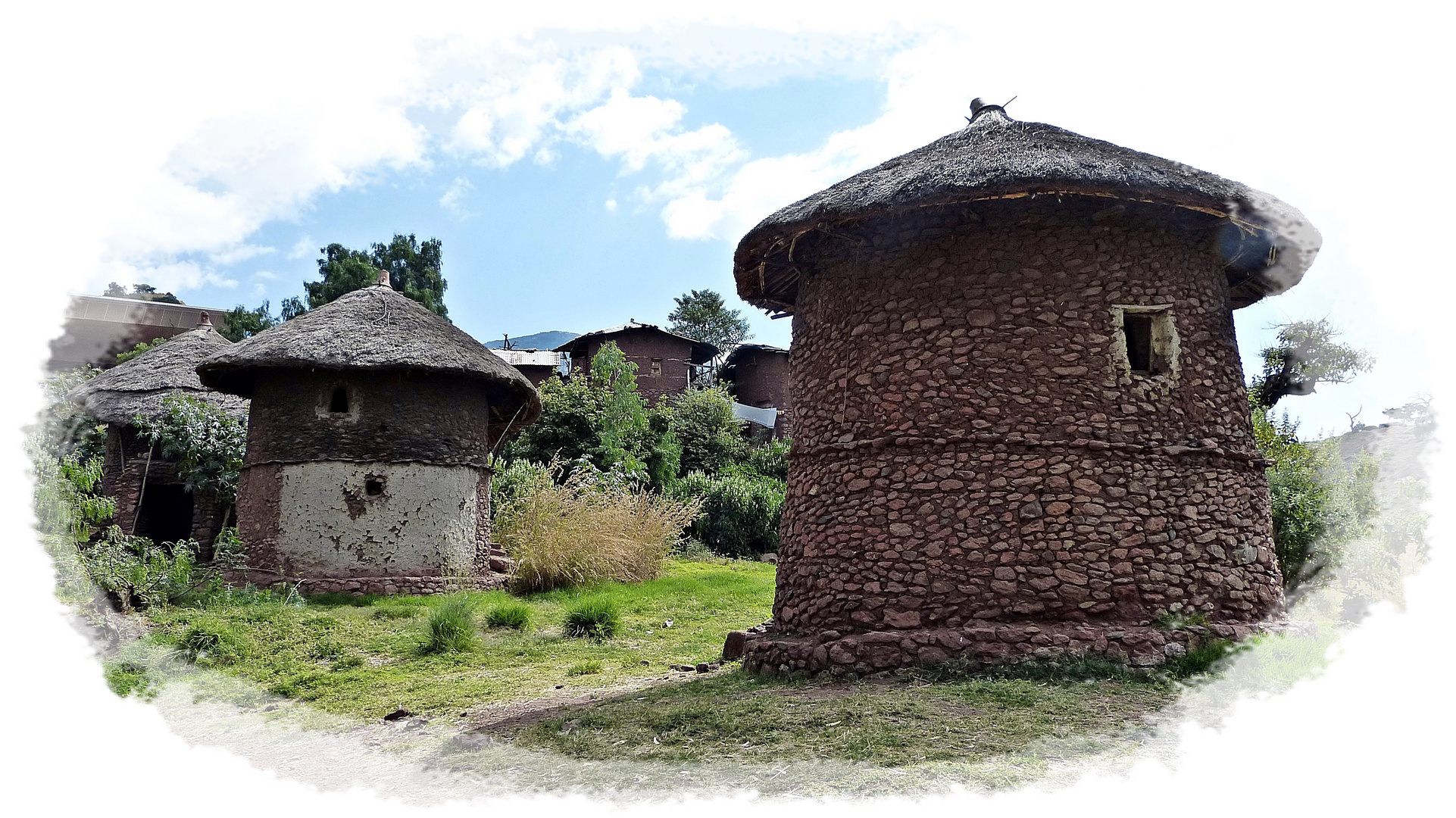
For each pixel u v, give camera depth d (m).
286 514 15.01
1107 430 7.96
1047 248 8.31
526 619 12.33
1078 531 7.75
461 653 10.80
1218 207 8.03
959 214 8.36
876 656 7.53
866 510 8.40
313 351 14.99
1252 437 8.77
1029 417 8.01
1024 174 7.74
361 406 15.54
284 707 8.66
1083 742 5.36
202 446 18.64
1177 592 7.79
